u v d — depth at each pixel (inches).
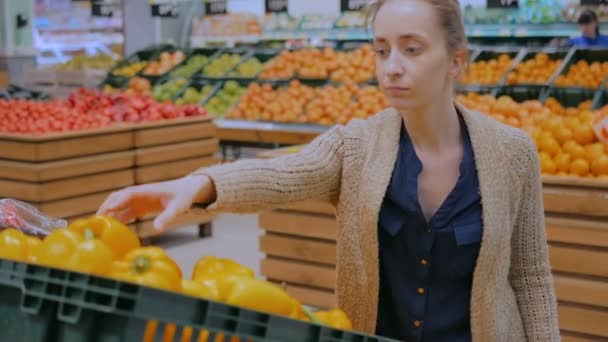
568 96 262.5
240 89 348.5
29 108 256.8
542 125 177.2
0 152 223.5
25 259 58.2
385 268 75.3
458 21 69.3
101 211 63.2
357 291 75.7
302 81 332.8
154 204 66.0
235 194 67.0
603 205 152.2
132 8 481.1
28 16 507.8
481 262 71.9
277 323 49.3
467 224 72.2
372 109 282.7
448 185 73.0
